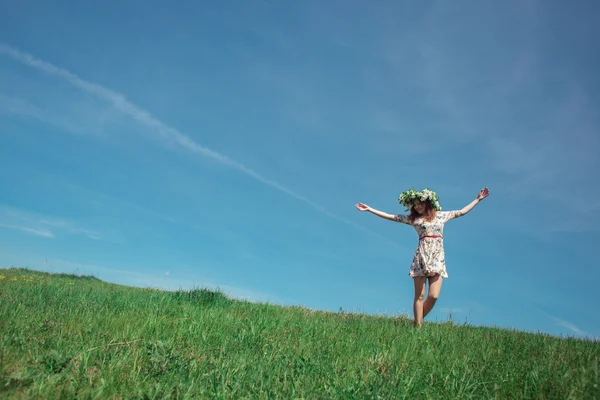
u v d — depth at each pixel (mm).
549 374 4570
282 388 3869
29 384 3395
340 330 6926
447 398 4016
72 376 3662
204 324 6035
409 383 4164
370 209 9172
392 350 5422
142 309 7141
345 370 4484
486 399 4027
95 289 9523
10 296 7332
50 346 4488
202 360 4516
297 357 4797
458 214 8719
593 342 7270
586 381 4156
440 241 8469
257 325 6230
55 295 7848
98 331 5227
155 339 4988
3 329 4910
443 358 5367
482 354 5688
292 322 7109
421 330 7383
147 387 3662
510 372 4789
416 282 8492
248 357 4738
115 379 3723
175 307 7559
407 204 8820
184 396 3525
